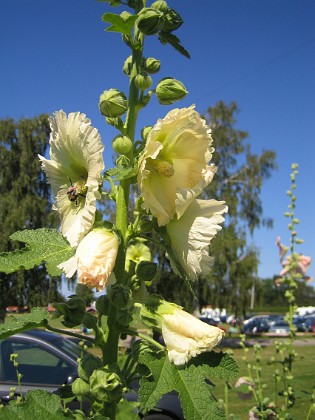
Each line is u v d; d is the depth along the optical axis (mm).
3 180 20625
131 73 2053
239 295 21359
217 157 22812
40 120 20734
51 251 1967
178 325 1695
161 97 2018
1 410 1627
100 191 1787
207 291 20516
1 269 1896
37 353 5781
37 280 18375
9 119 20766
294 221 3752
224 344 19016
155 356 1644
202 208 1878
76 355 5953
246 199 23453
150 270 2027
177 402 5738
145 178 1746
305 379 3629
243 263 21391
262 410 3490
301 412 4848
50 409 1654
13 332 1787
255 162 23641
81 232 1712
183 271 1873
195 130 1803
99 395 1779
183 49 2178
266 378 7461
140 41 2045
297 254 3752
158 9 2137
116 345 1927
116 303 1829
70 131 1760
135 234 1921
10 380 5602
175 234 1864
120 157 1908
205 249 1844
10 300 17812
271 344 17453
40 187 20641
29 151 20453
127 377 1893
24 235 1987
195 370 1628
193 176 1845
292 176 3793
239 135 23156
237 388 3701
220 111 23438
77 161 1818
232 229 21656
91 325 1915
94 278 1610
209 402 1577
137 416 2848
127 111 2023
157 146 1717
